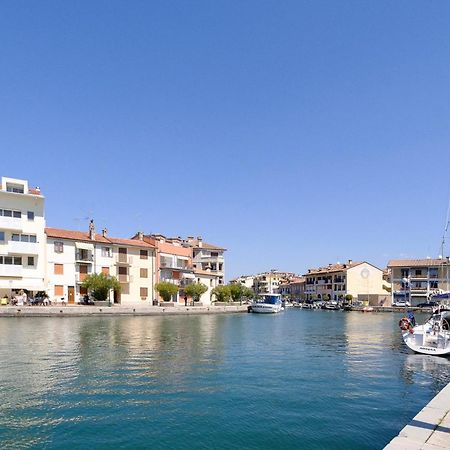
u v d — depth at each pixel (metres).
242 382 18.36
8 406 14.33
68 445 11.20
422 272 111.19
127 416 13.48
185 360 23.67
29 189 69.00
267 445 11.43
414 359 25.50
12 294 64.94
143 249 83.75
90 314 58.91
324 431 12.48
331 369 21.89
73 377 18.72
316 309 122.00
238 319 66.25
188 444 11.41
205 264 117.38
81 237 74.56
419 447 9.02
